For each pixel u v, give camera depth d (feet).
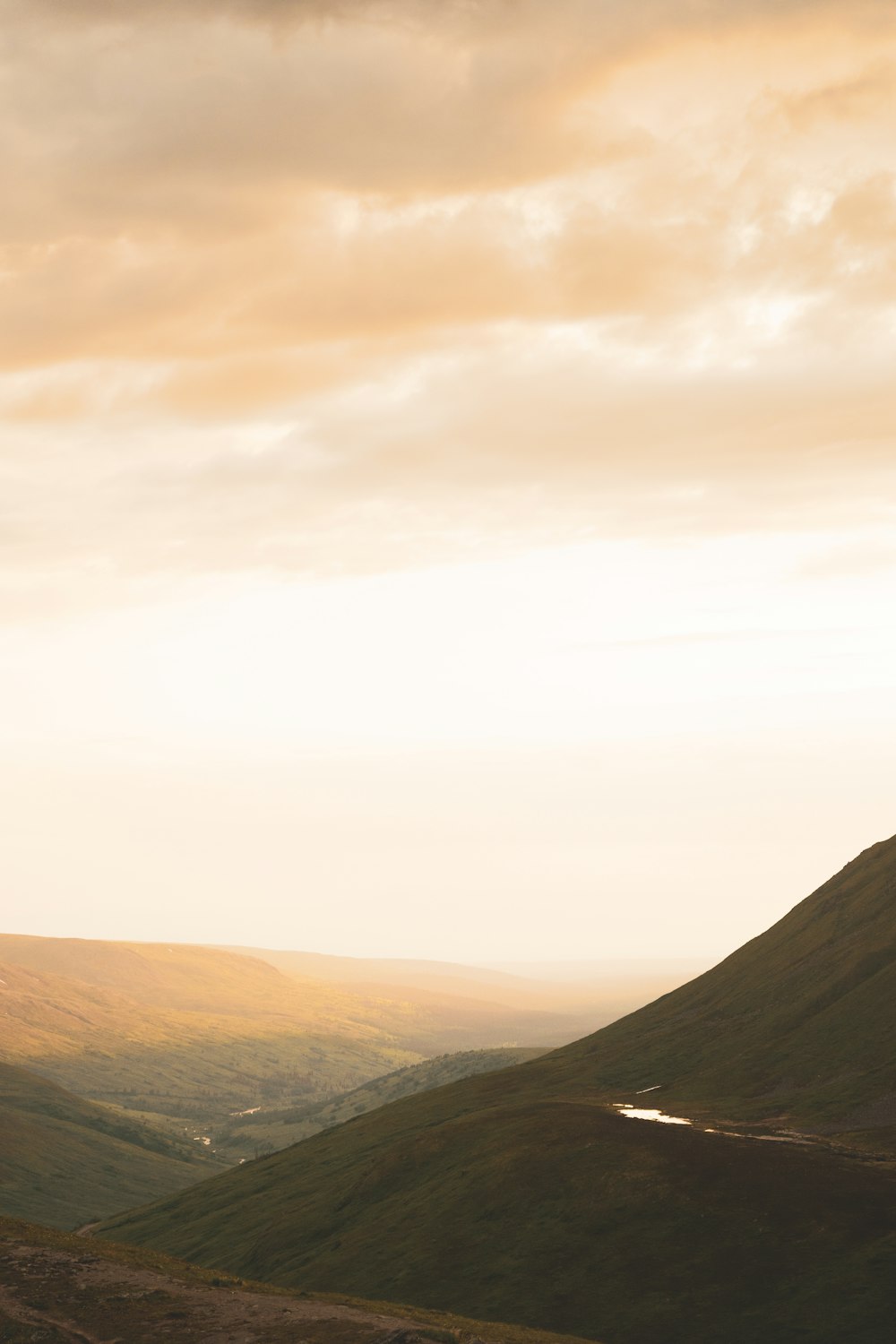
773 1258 302.66
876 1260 287.07
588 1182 386.73
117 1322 189.37
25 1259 237.66
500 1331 222.69
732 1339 269.23
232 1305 202.39
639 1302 299.58
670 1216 343.67
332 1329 182.39
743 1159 375.25
